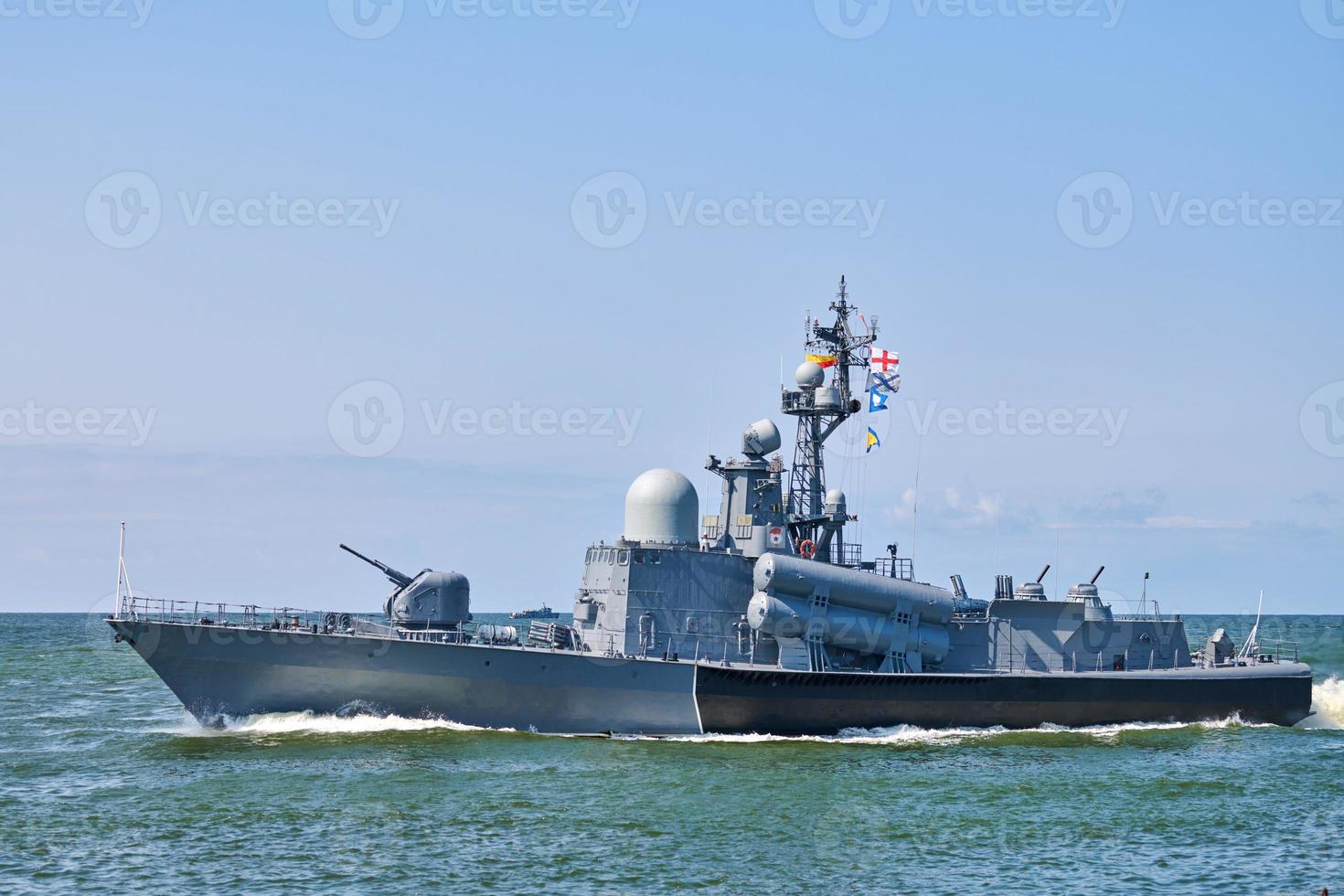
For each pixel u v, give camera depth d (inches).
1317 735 4170.8
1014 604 4190.5
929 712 3902.6
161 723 4136.3
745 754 3467.0
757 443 4040.4
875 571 4119.1
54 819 2751.0
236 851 2519.7
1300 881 2432.3
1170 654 4387.3
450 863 2454.5
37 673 6481.3
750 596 3882.9
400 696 3585.1
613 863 2469.2
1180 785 3270.2
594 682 3590.1
